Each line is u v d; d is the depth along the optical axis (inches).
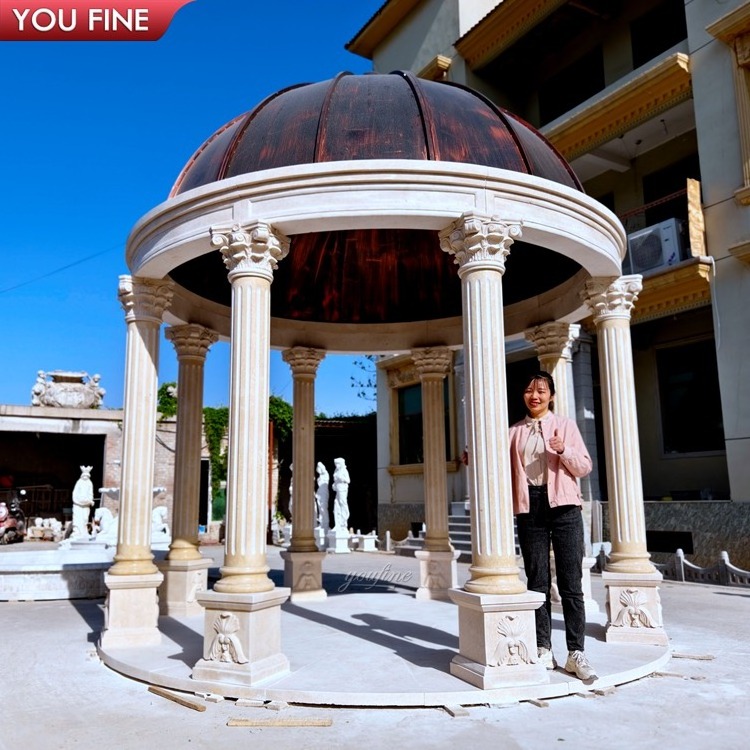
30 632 297.3
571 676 190.5
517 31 707.4
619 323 267.6
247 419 204.5
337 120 231.5
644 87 558.6
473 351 205.3
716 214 511.2
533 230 221.3
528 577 205.5
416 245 355.3
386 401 872.3
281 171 211.0
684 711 169.9
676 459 597.9
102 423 972.6
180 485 321.7
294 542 370.0
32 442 1109.1
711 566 464.4
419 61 868.0
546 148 270.2
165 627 279.7
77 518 728.3
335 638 246.8
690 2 543.5
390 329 392.2
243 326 210.2
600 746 146.3
